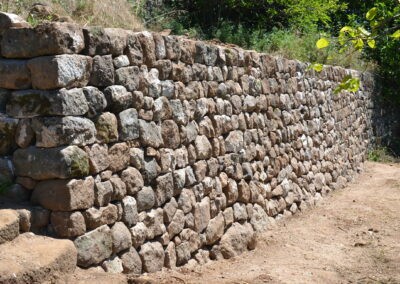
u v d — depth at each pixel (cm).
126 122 488
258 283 529
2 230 389
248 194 706
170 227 547
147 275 494
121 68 484
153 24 1026
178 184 565
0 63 438
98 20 714
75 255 417
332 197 970
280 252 672
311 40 1141
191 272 550
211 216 624
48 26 421
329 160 1012
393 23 1418
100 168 453
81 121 434
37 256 386
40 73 423
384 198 964
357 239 749
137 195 502
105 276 432
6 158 441
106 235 455
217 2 1173
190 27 1118
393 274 609
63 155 419
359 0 1608
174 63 570
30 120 430
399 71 1453
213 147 639
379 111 1420
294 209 841
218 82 657
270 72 788
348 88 390
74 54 433
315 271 602
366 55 1495
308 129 918
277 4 1215
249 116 726
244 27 1178
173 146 559
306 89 919
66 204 423
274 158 785
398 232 779
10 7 588
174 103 564
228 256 636
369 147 1321
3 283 349
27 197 438
